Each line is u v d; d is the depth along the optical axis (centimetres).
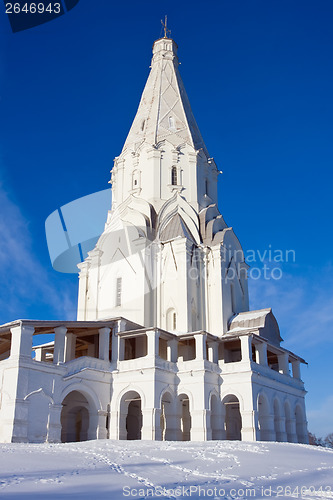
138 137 5038
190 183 4781
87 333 3688
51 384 3028
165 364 3450
